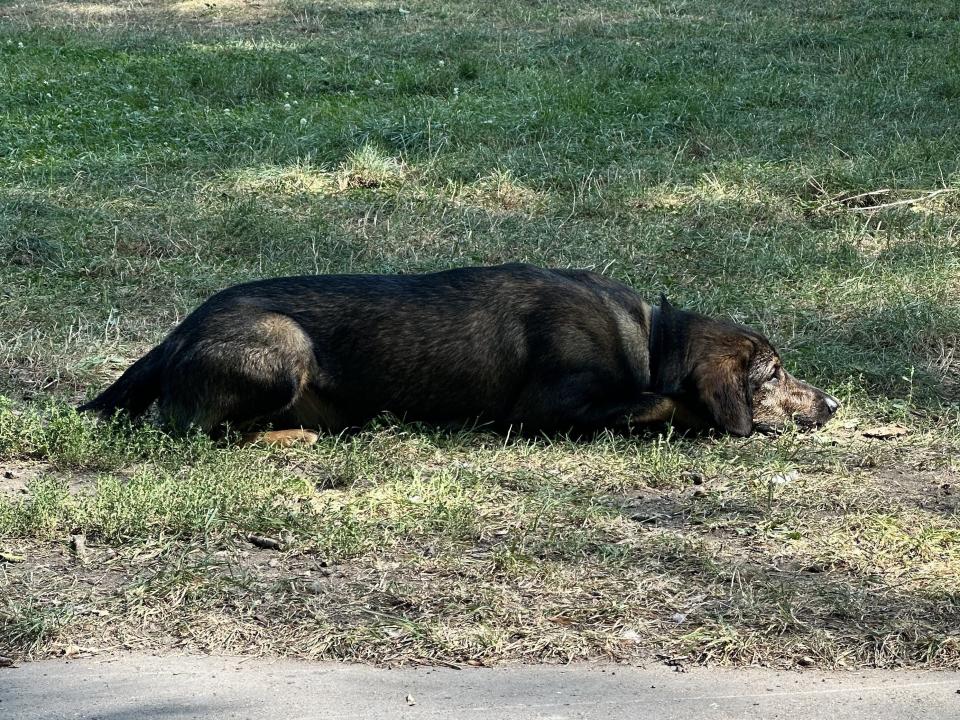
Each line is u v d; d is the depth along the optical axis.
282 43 20.48
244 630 5.55
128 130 15.33
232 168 13.96
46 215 12.28
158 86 17.31
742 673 5.32
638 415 7.90
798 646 5.47
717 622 5.63
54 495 6.59
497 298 8.00
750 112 16.22
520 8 23.58
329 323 7.88
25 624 5.46
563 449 7.75
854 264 11.36
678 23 21.44
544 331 7.91
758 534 6.57
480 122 15.45
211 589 5.81
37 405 8.33
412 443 7.71
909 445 7.92
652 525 6.70
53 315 9.95
